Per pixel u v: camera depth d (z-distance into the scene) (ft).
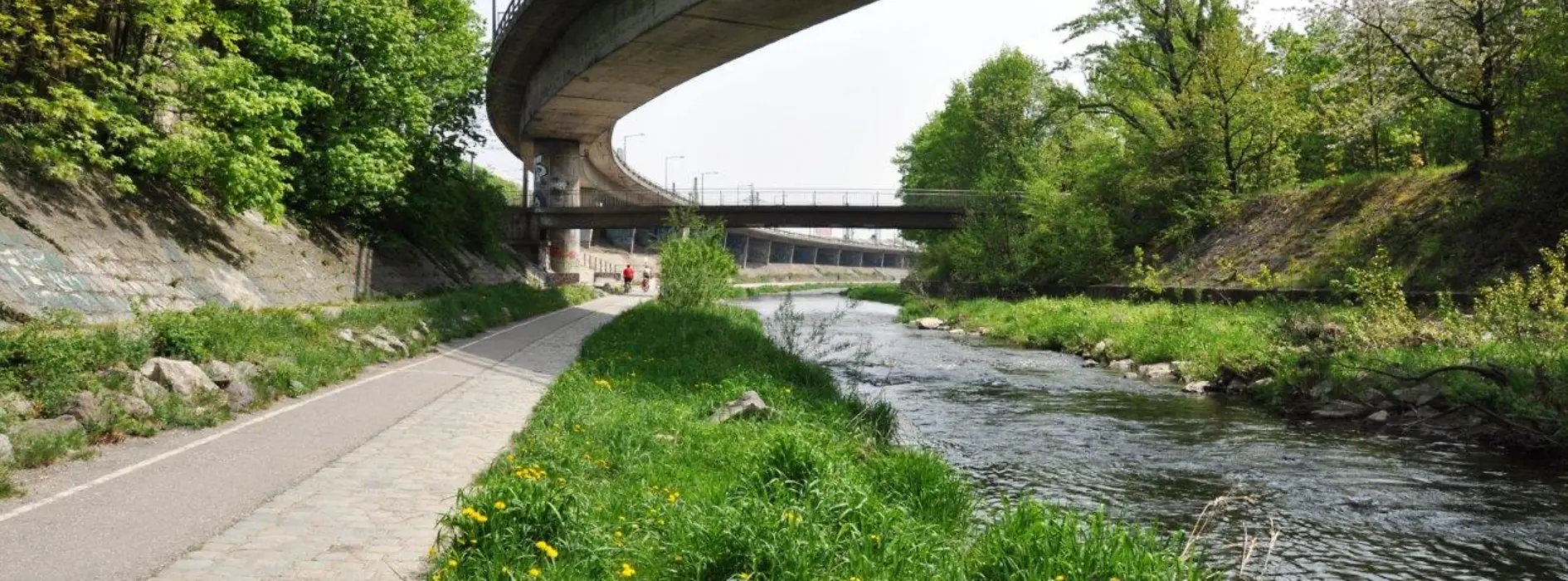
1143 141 135.03
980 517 25.21
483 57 98.17
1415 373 46.91
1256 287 91.09
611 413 32.32
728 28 89.66
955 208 153.69
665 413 33.88
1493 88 80.94
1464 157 103.40
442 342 63.62
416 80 87.40
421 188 93.40
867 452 32.35
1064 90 146.30
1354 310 61.57
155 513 19.67
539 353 58.75
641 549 17.15
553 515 16.61
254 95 57.21
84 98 46.29
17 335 29.50
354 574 15.90
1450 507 28.71
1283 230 103.40
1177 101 127.13
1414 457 36.24
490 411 34.88
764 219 158.10
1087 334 83.10
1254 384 53.42
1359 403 46.65
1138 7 133.08
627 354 52.44
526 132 161.68
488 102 159.43
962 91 203.00
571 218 160.97
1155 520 26.35
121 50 53.31
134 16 50.37
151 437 27.91
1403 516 27.66
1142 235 131.85
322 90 71.82
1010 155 185.06
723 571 15.79
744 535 16.19
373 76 75.15
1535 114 71.31
